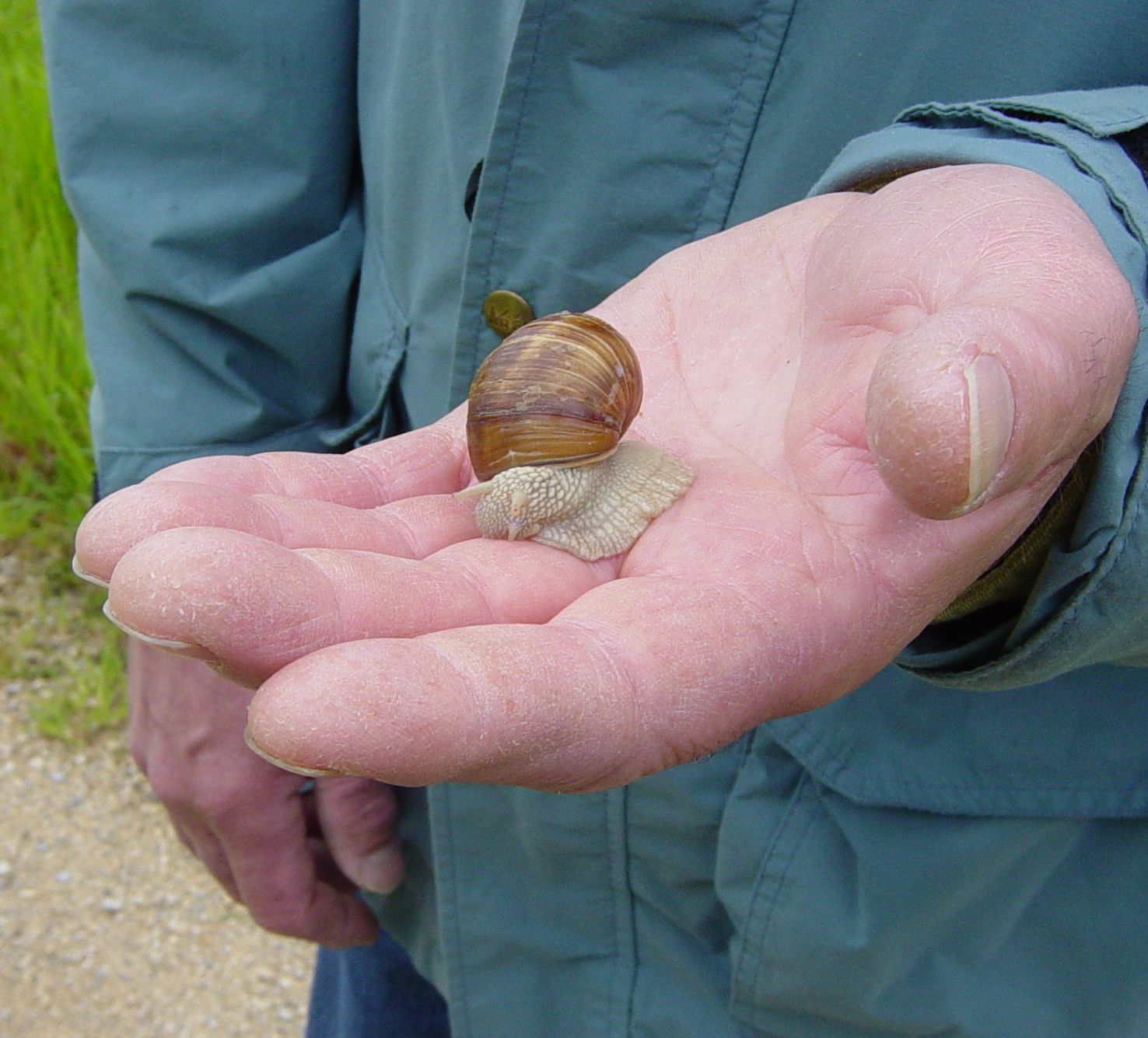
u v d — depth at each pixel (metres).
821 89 0.33
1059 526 0.28
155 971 0.58
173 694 0.40
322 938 0.44
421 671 0.24
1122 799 0.32
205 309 0.40
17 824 0.64
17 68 0.88
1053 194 0.26
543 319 0.36
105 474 0.43
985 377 0.23
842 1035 0.36
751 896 0.35
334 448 0.44
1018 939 0.34
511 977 0.40
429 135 0.38
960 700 0.33
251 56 0.39
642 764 0.26
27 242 0.83
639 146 0.34
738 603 0.27
